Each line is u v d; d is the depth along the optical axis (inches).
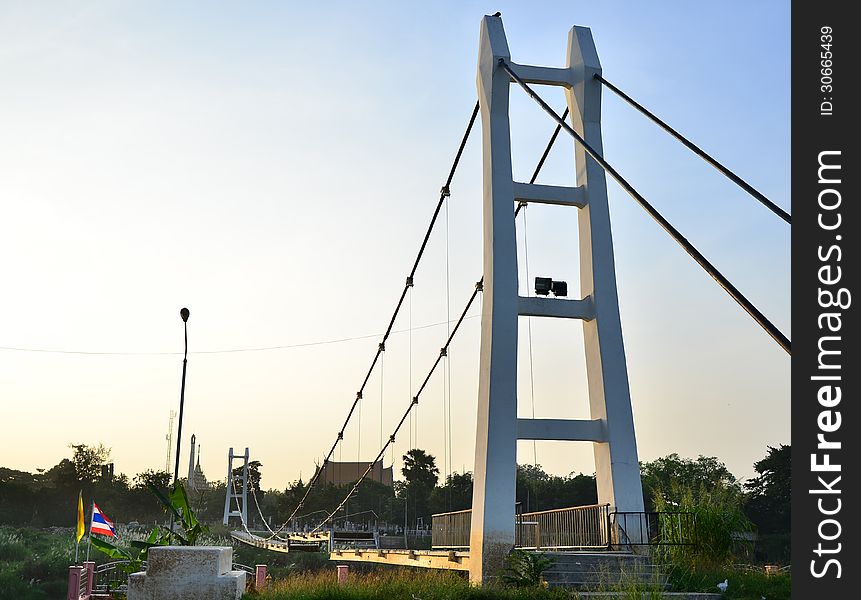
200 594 435.2
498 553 738.8
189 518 598.5
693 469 2591.0
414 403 1401.3
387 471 4217.5
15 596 1657.2
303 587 624.1
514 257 828.0
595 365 815.7
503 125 883.4
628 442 780.0
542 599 598.9
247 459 4379.9
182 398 956.6
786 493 2773.1
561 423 786.8
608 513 761.6
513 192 852.6
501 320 804.6
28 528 3085.6
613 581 657.6
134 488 4458.7
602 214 852.0
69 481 4564.5
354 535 1929.1
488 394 781.3
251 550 2669.8
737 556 720.3
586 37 924.0
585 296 845.8
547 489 3041.3
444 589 622.2
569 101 923.4
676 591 632.4
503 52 908.0
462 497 3449.8
